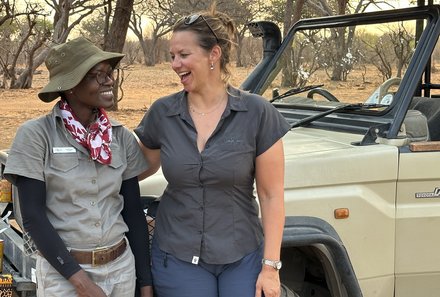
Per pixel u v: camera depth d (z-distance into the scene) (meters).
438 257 3.67
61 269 2.66
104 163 2.76
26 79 26.56
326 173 3.45
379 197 3.57
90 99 2.75
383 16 4.35
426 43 3.88
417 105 4.74
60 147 2.70
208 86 2.85
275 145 2.84
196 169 2.81
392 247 3.59
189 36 2.80
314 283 3.86
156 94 24.30
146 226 2.97
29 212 2.65
